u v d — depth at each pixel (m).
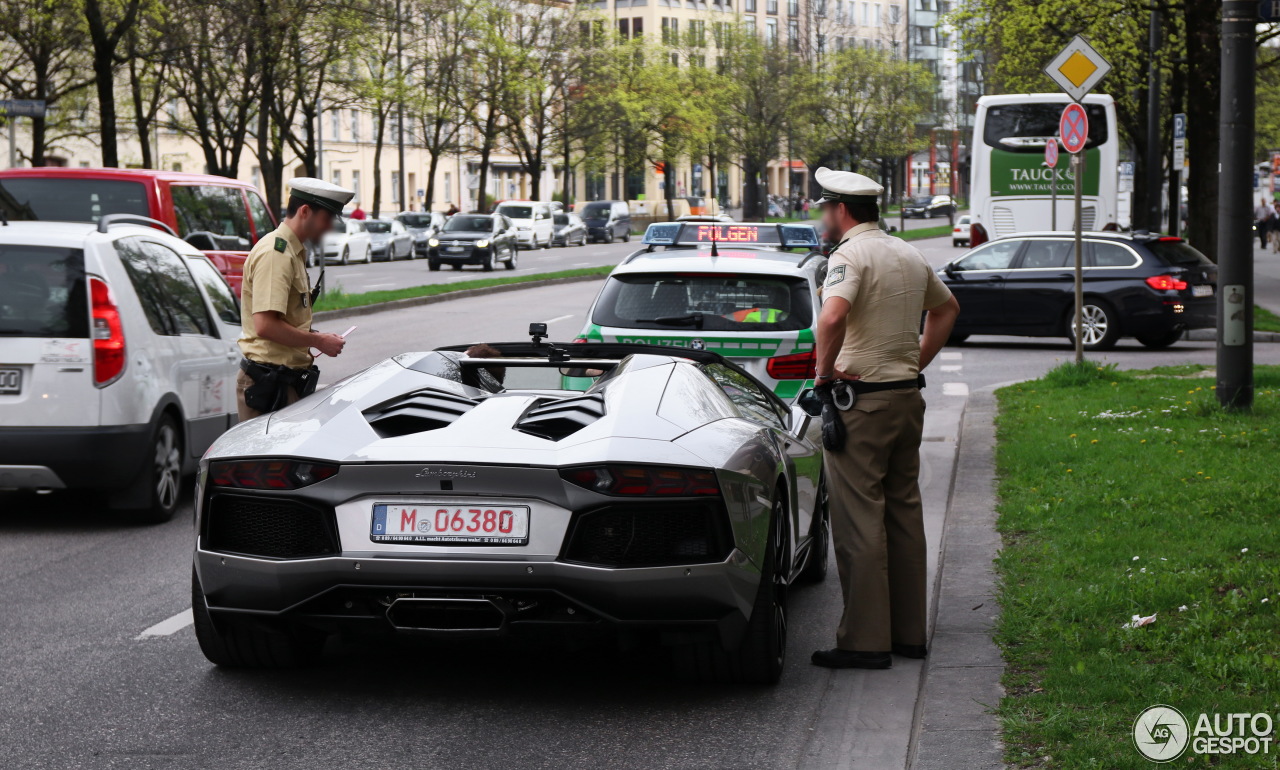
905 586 5.70
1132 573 6.39
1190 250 20.58
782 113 86.31
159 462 8.80
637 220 83.12
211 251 14.89
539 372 6.36
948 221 100.62
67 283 8.38
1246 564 6.42
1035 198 28.64
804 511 6.54
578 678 5.57
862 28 123.12
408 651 5.96
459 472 4.84
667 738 4.83
